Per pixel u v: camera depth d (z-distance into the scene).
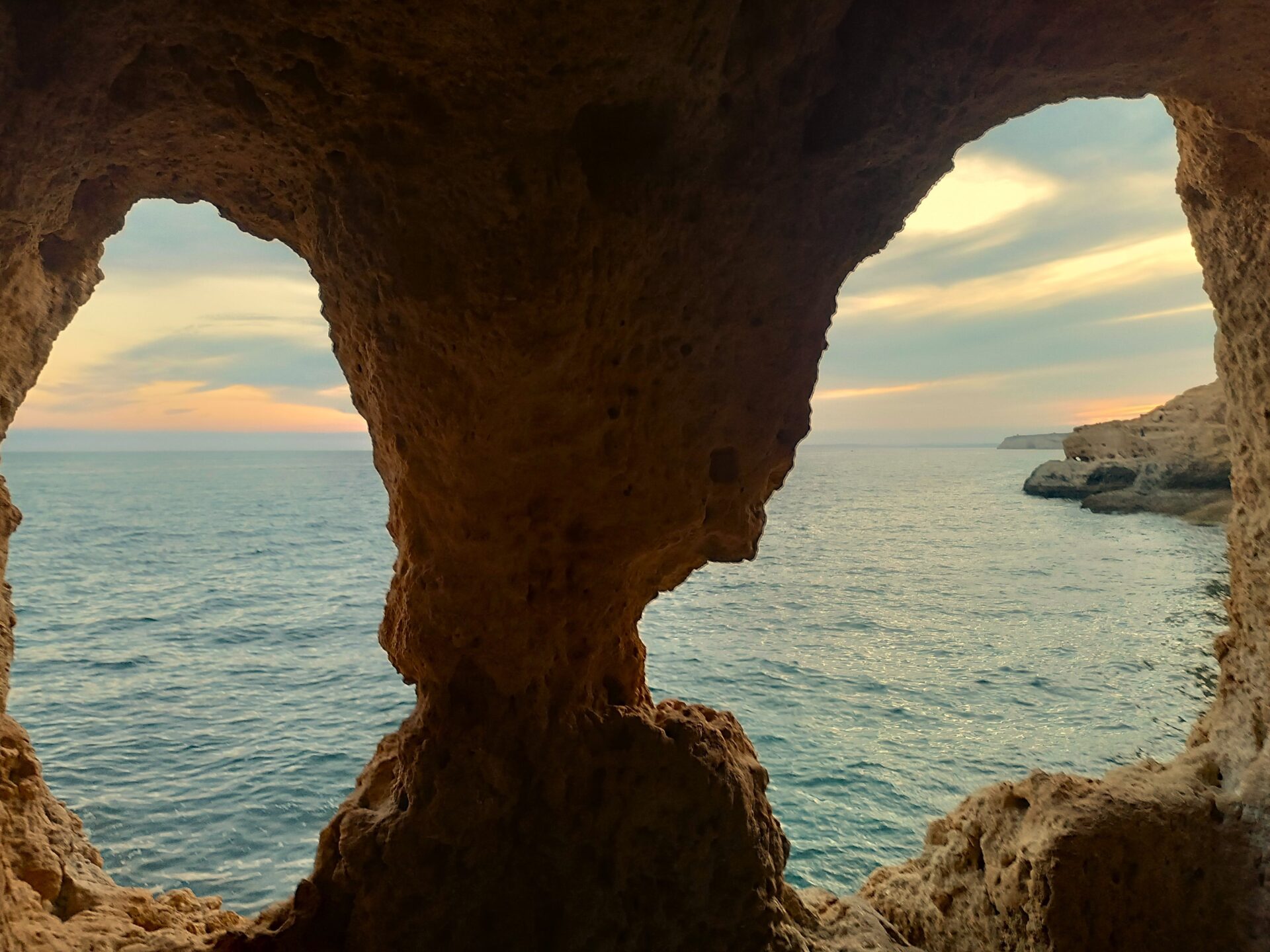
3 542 3.22
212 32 1.99
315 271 2.78
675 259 2.49
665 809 3.01
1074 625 14.20
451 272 2.25
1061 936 3.34
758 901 3.14
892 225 2.86
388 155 2.15
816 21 2.29
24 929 2.71
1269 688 3.70
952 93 2.54
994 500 40.66
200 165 2.67
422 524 2.76
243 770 8.22
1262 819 3.52
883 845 6.88
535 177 2.14
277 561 23.25
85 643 13.75
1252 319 3.66
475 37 1.92
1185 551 20.31
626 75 2.08
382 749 3.22
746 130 2.42
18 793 3.22
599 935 2.90
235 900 6.08
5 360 2.94
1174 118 3.53
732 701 10.44
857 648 13.05
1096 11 2.41
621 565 2.95
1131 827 3.48
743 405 2.81
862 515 35.28
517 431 2.50
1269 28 2.51
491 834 2.86
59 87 1.95
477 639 2.84
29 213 2.20
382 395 2.57
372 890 2.81
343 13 1.89
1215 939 3.44
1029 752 8.75
